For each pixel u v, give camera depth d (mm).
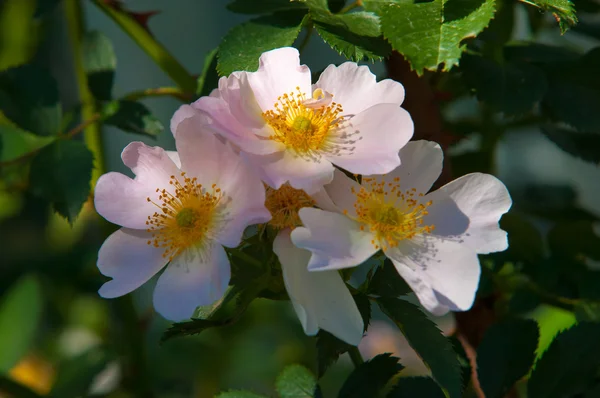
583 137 568
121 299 606
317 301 475
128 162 494
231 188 485
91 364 604
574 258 568
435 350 482
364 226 482
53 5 576
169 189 492
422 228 483
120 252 490
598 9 564
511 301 559
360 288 490
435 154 488
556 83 536
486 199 485
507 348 513
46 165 542
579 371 512
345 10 519
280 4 515
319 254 471
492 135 590
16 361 638
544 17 592
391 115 482
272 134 485
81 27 579
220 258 476
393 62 524
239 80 486
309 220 475
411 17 484
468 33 480
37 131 554
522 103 526
